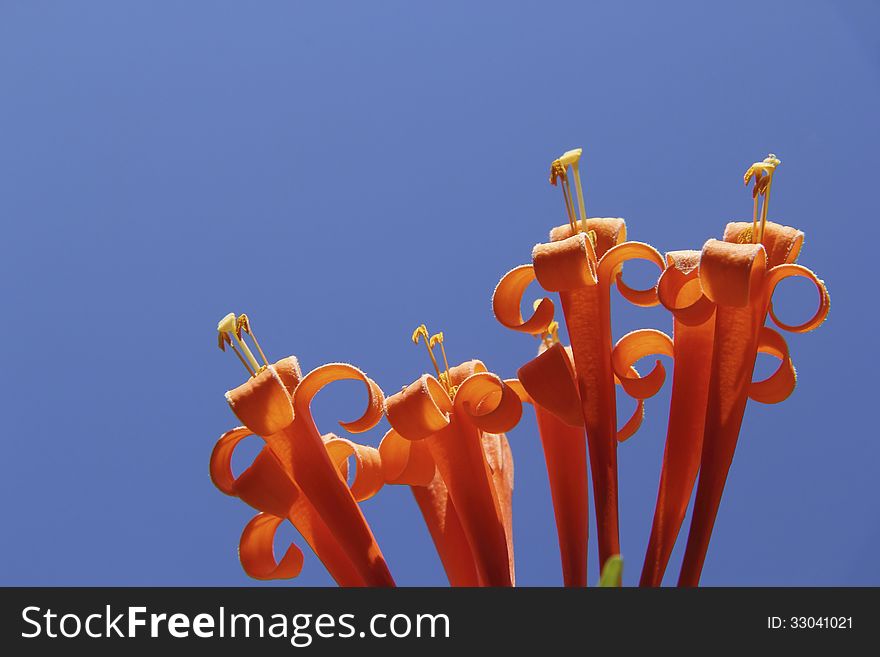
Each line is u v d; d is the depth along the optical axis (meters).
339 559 2.61
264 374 2.42
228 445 2.59
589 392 2.53
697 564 2.37
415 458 2.74
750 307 2.41
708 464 2.40
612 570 1.65
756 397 2.59
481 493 2.58
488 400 2.69
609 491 2.46
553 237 2.72
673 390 2.56
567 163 2.72
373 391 2.58
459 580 2.76
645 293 2.67
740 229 2.58
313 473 2.50
